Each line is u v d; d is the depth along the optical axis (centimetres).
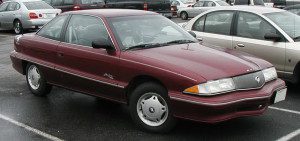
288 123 602
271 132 564
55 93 780
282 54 752
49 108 687
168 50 586
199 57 558
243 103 517
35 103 717
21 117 642
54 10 1817
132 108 576
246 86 532
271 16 802
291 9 1280
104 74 607
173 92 524
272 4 2345
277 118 624
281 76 764
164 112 546
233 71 529
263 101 536
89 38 641
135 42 610
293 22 797
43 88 738
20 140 550
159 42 622
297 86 823
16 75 950
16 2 1847
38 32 750
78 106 696
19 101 730
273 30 773
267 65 585
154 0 2117
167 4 2173
